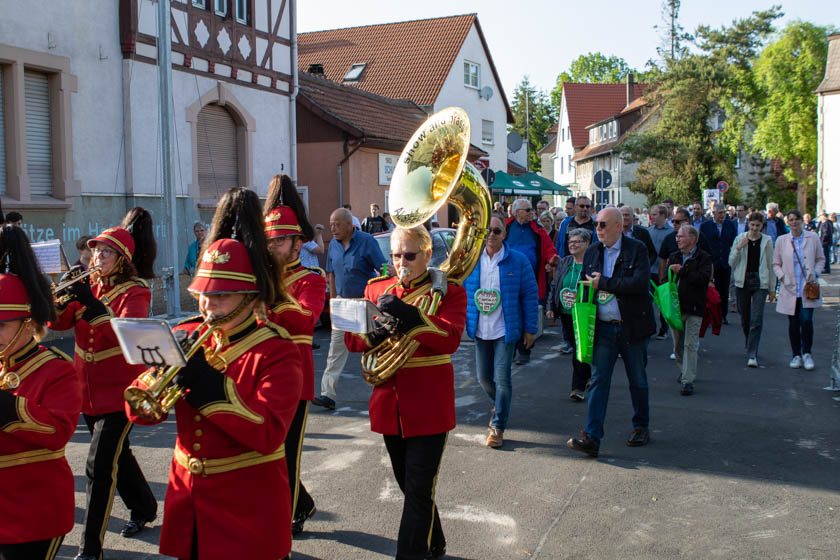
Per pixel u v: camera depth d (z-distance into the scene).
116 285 4.64
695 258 8.31
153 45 14.60
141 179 14.45
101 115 13.66
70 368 3.21
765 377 9.35
